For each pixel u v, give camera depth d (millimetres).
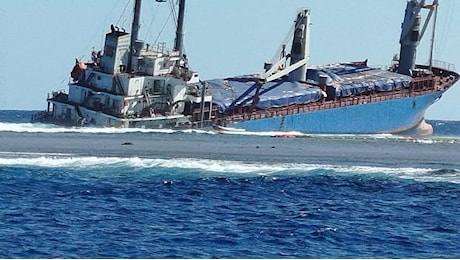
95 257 161625
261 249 171625
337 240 180625
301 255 168750
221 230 183500
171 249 168500
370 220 198000
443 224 196875
